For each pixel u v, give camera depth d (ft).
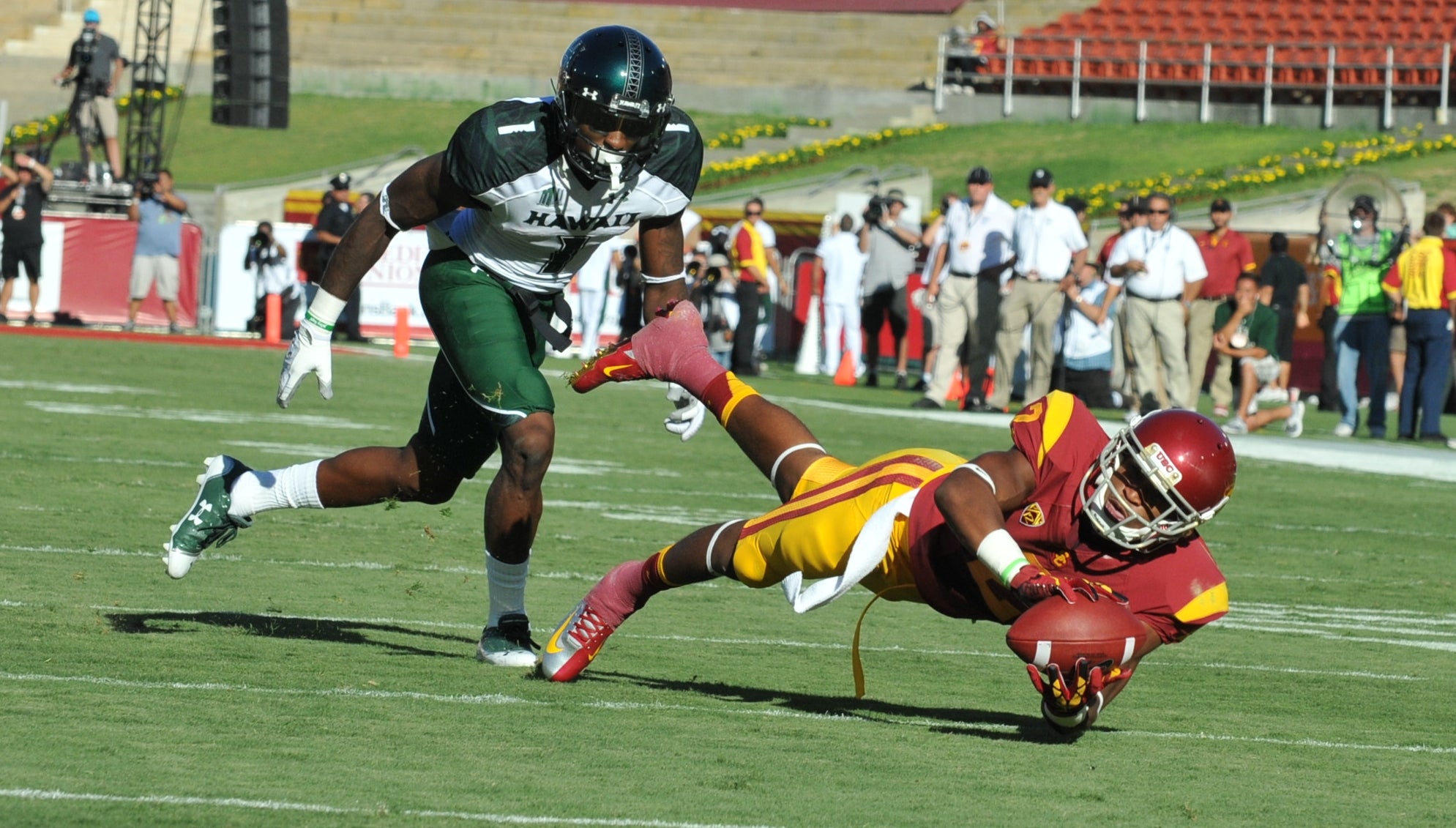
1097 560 46.98
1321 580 91.86
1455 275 194.80
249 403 159.74
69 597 63.05
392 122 446.19
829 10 476.95
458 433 57.62
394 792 37.42
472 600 70.38
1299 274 231.91
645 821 36.06
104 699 45.50
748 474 129.29
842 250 254.68
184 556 58.95
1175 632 47.01
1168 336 185.06
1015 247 195.21
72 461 107.65
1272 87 410.93
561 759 41.83
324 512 95.14
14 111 453.99
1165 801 40.86
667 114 53.47
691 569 51.37
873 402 206.08
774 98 451.94
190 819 34.19
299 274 280.72
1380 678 62.85
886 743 46.19
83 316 280.31
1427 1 424.87
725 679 55.93
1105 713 53.11
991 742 47.09
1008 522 47.75
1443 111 390.83
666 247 58.23
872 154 407.85
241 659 53.16
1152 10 438.81
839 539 48.06
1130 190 354.33
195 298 286.66
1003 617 48.73
